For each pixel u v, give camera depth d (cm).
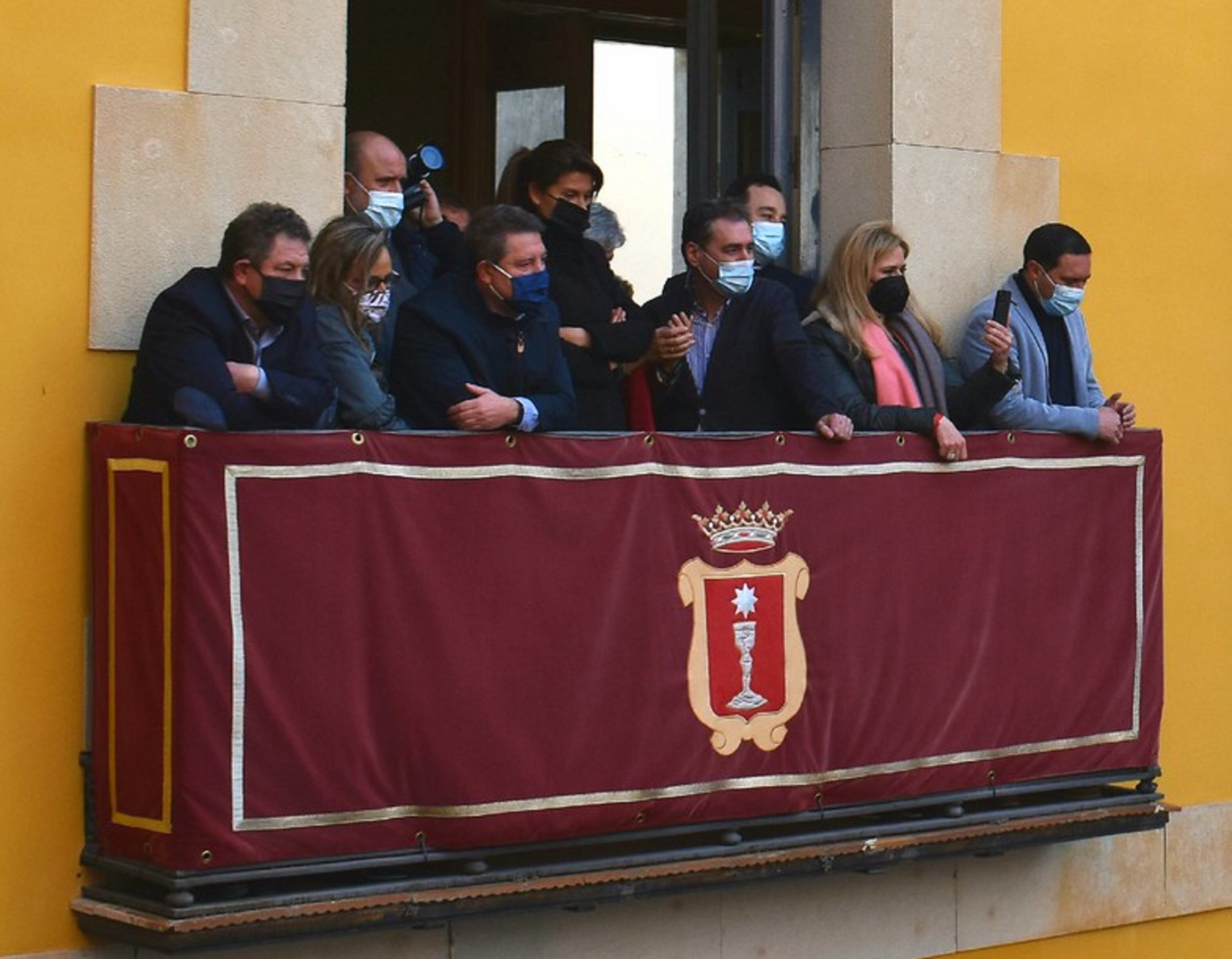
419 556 1236
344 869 1213
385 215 1356
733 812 1364
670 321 1410
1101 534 1559
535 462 1280
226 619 1166
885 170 1598
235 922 1177
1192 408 1761
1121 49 1720
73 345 1243
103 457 1215
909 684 1448
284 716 1188
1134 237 1730
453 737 1248
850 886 1549
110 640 1209
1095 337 1712
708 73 1703
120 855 1205
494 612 1263
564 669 1289
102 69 1254
